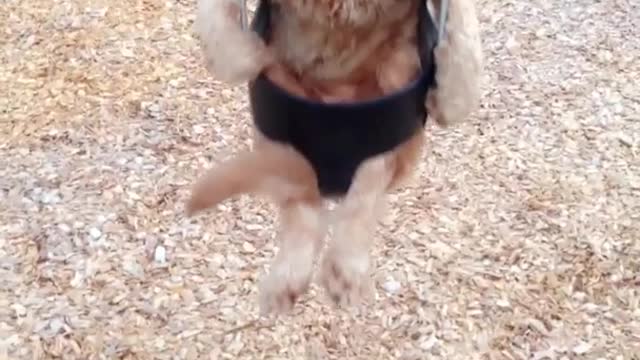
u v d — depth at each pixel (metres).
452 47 2.11
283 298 2.27
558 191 4.12
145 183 4.06
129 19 4.96
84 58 4.71
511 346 3.56
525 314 3.65
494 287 3.73
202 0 2.13
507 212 4.01
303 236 2.28
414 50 2.15
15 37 4.84
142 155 4.19
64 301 3.64
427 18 2.11
